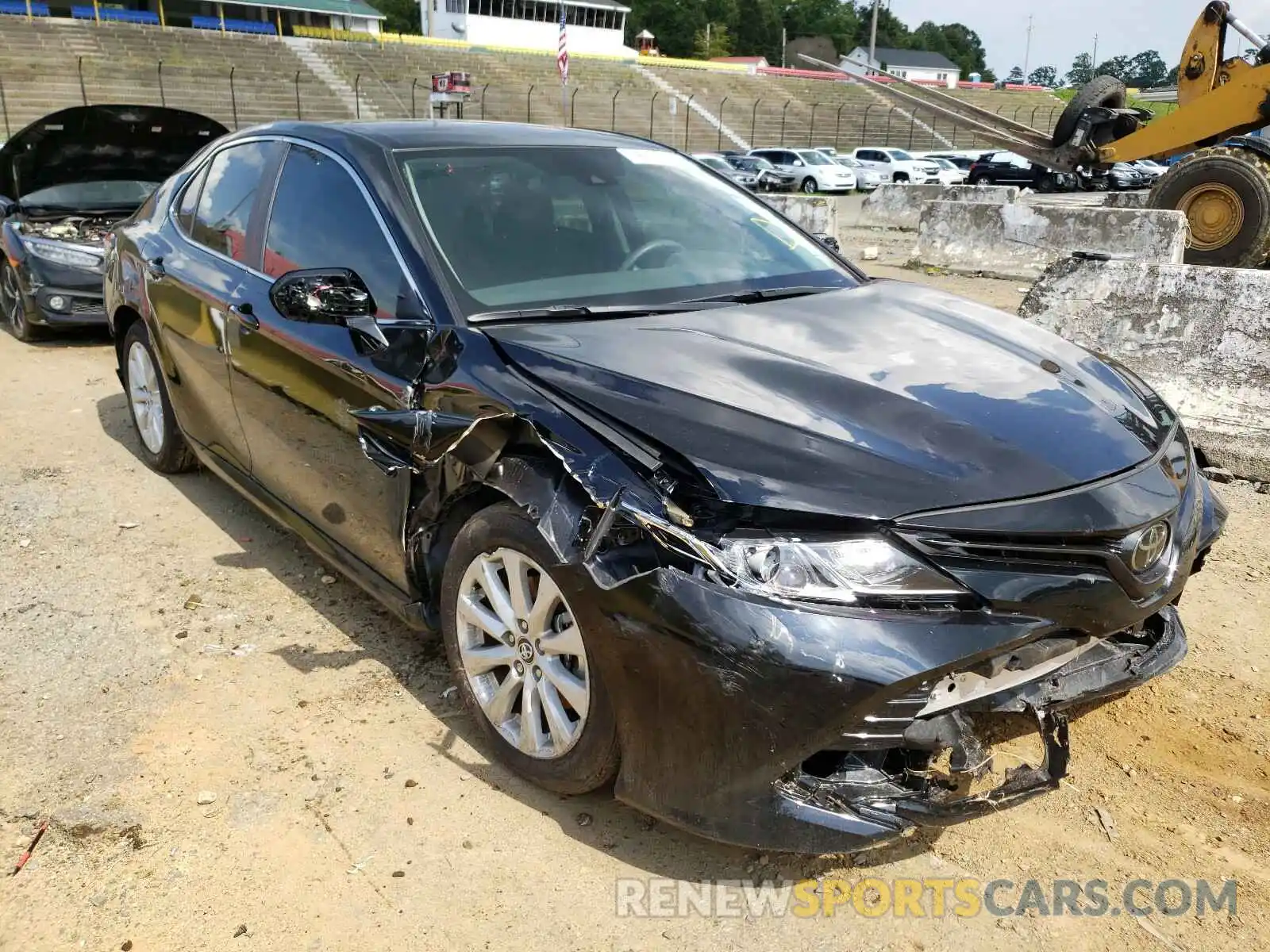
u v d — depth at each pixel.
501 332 2.83
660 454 2.33
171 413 4.73
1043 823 2.66
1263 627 3.67
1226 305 5.43
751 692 2.12
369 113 42.81
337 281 2.95
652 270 3.36
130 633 3.52
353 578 3.35
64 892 2.38
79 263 7.61
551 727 2.59
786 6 112.00
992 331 3.14
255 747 2.91
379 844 2.54
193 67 42.19
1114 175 30.97
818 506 2.17
